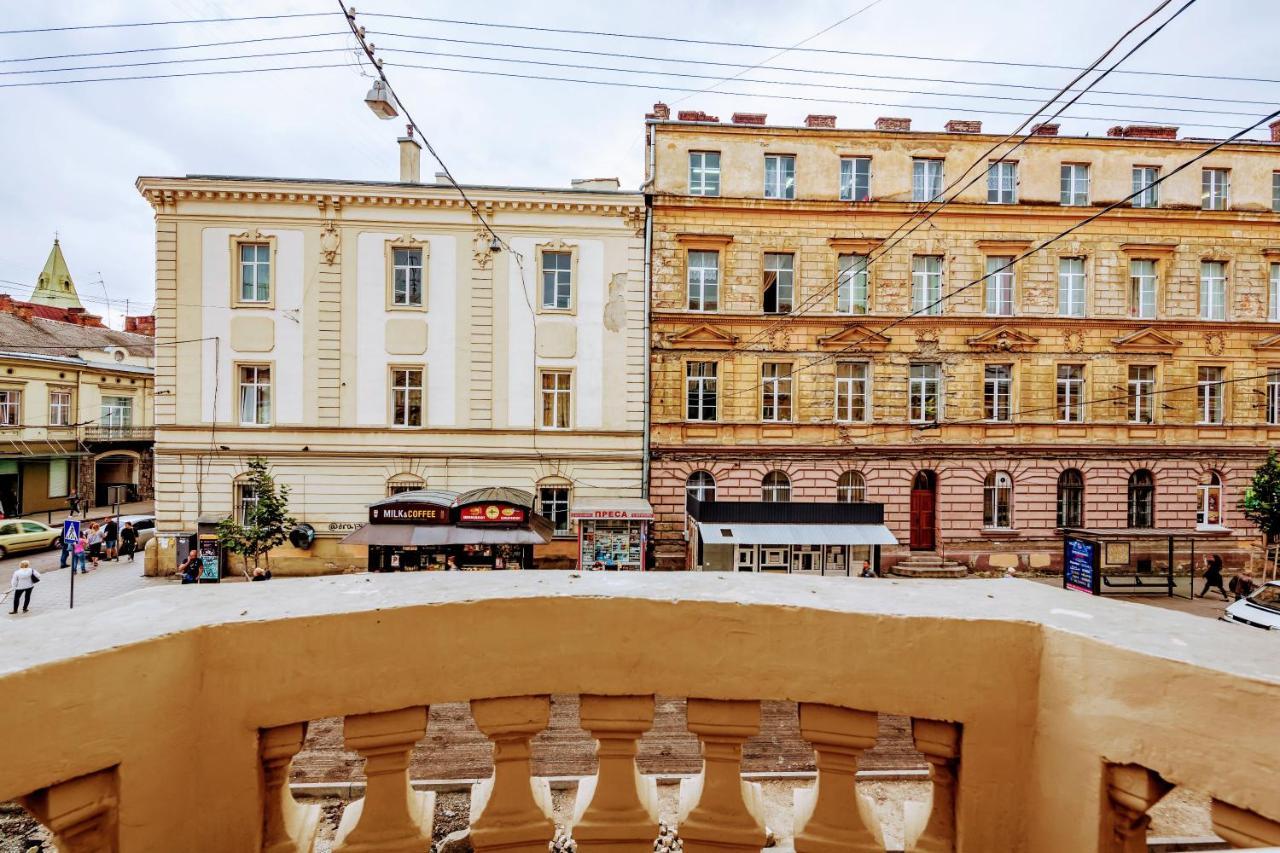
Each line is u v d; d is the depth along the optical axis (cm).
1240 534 2008
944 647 172
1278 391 2022
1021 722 171
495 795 180
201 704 160
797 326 1934
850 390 1969
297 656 163
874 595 192
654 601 179
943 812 180
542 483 1852
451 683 173
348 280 1792
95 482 3148
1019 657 171
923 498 1978
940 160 1973
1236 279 2014
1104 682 155
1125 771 152
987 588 204
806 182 1950
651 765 743
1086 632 164
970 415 1961
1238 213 1984
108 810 145
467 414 1825
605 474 1864
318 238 1788
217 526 1662
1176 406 1995
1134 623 171
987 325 1955
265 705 162
